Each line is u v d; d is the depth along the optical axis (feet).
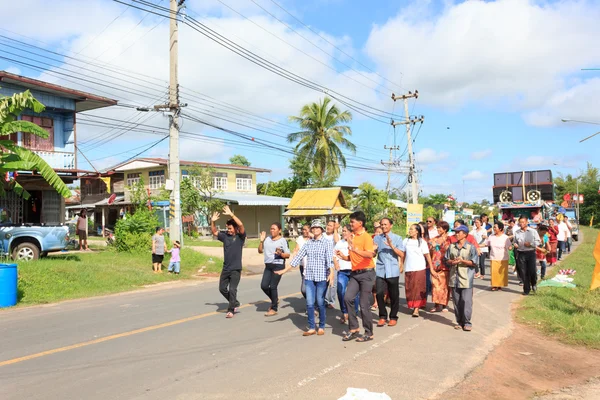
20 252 49.98
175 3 63.26
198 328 26.48
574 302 32.27
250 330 26.03
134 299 37.63
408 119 120.98
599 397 16.69
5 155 42.34
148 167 124.16
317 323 27.76
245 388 16.83
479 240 48.55
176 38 63.21
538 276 47.34
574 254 72.43
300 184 146.00
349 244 28.37
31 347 22.39
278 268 30.25
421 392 16.70
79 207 127.24
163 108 63.62
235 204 123.44
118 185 132.57
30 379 17.84
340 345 22.86
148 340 23.71
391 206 141.38
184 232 109.70
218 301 36.24
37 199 66.28
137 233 64.28
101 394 16.26
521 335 25.17
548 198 81.56
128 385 17.15
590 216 200.44
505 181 85.30
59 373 18.53
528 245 37.32
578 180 216.74
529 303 33.32
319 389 16.76
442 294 31.63
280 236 30.50
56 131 67.72
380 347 22.50
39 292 38.32
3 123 41.39
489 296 37.40
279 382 17.47
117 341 23.49
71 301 36.78
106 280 45.16
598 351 22.39
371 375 18.34
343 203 124.98
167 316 30.01
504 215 81.05
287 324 27.68
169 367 19.29
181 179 116.98
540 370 19.79
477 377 18.45
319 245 25.09
